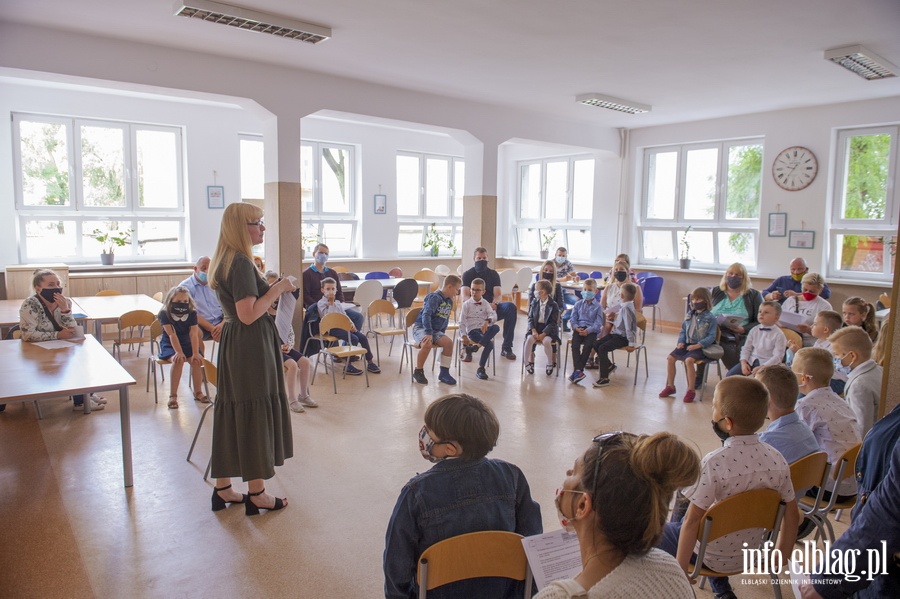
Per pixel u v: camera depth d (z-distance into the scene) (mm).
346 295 7551
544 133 8711
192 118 8250
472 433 1638
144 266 7988
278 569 2596
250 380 2844
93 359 3658
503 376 5969
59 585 2447
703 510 1901
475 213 8328
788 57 5480
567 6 4277
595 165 10172
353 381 5660
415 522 1617
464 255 8570
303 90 6359
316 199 9664
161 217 8289
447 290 5637
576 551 1428
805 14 4352
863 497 1426
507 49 5395
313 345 5746
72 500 3184
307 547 2775
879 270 7430
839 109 7473
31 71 4941
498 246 12039
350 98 6719
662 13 4383
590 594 1027
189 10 4355
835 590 1221
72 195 7680
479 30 4871
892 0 4062
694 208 9164
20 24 4828
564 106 8039
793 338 4836
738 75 6180
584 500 1077
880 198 7363
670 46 5203
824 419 2635
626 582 1032
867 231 7430
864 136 7441
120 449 3883
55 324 4297
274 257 6535
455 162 11227
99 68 5184
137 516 3025
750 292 5711
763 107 7828
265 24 4652
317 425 4422
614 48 5293
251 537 2852
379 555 2717
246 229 2777
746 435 1961
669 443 1080
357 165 9969
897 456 1171
